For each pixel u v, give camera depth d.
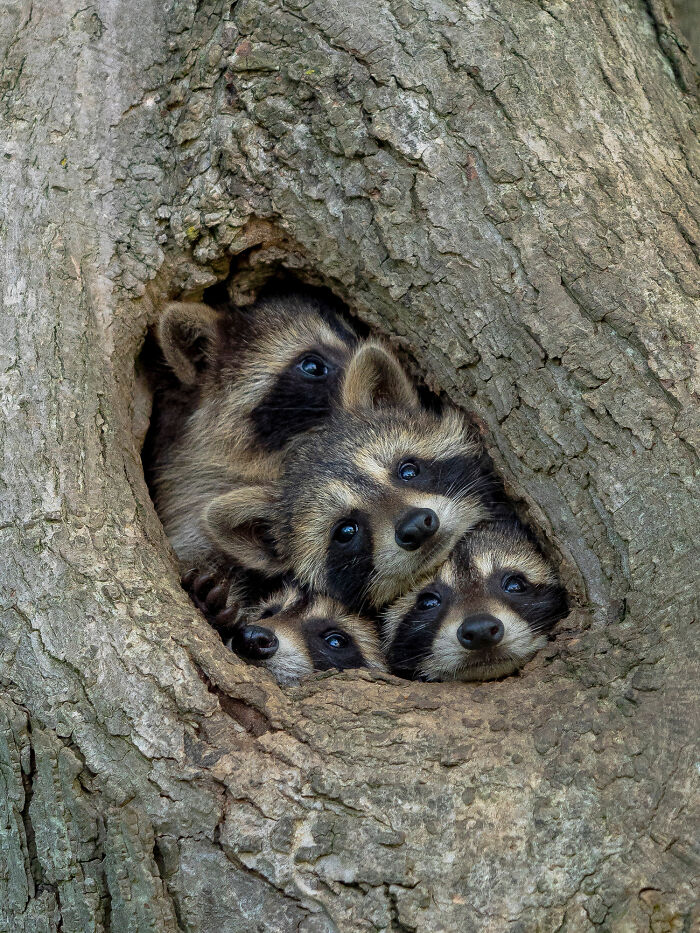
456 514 7.28
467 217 6.28
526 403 6.02
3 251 6.51
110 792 5.04
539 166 6.24
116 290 6.75
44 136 6.82
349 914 4.71
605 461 5.74
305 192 6.69
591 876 4.77
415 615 7.26
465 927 4.68
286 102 6.67
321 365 8.20
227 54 6.79
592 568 5.68
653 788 4.91
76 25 7.08
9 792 5.19
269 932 4.73
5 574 5.58
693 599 5.26
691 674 5.10
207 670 5.33
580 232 6.08
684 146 6.61
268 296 8.35
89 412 6.17
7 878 5.14
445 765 5.03
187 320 7.46
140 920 4.87
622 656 5.29
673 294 5.94
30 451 5.92
